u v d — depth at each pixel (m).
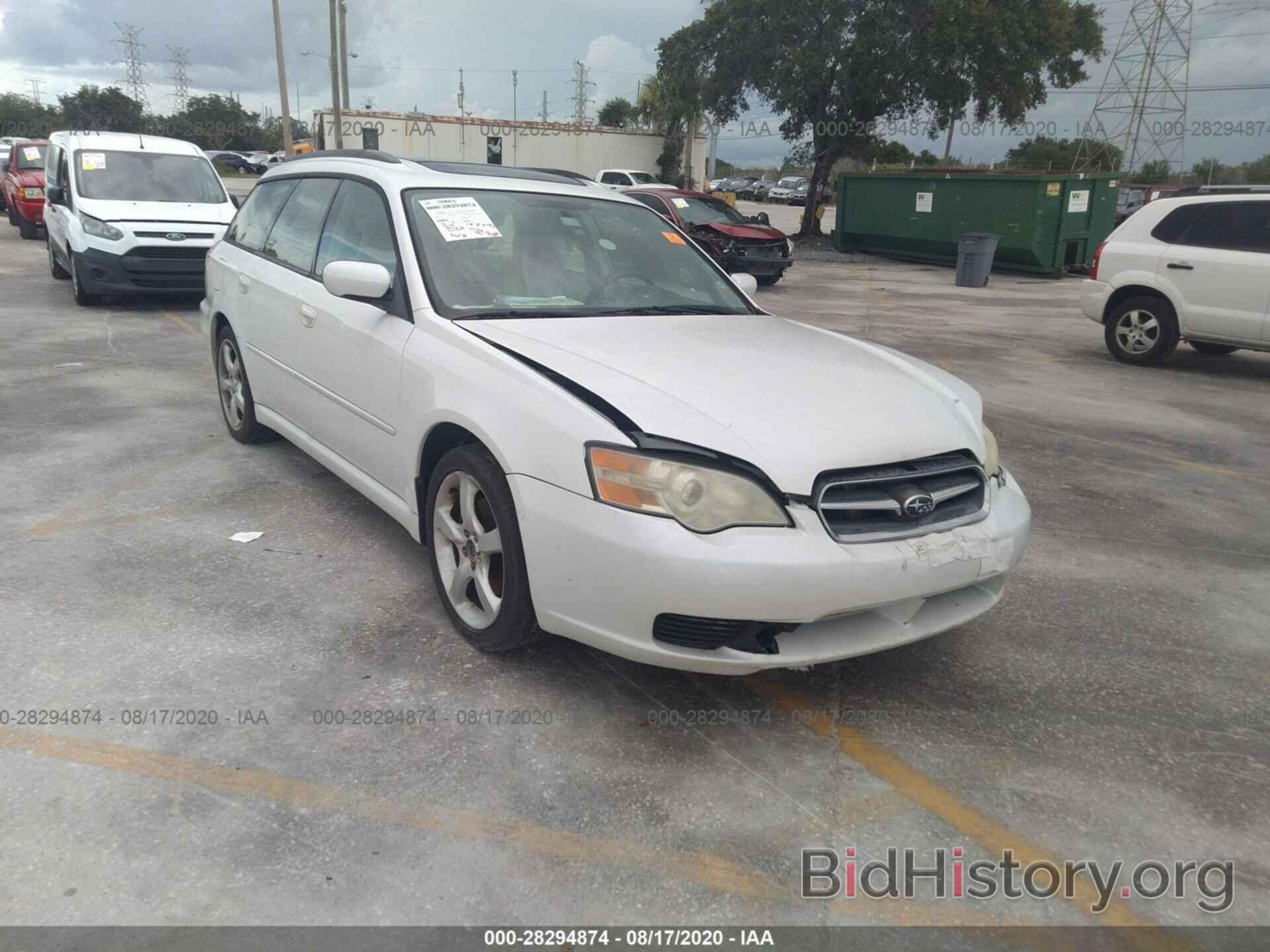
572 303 3.87
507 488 3.09
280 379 4.82
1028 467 6.13
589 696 3.14
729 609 2.67
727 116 28.69
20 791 2.54
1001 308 14.83
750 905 2.29
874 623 2.95
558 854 2.41
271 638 3.44
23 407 6.48
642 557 2.69
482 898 2.26
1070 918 2.29
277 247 5.00
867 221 23.92
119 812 2.48
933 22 25.08
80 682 3.09
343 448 4.23
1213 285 9.30
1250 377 9.51
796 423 2.92
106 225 10.24
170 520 4.54
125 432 5.97
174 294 10.81
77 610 3.59
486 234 3.99
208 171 11.82
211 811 2.50
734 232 16.27
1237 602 4.15
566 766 2.77
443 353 3.42
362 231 4.19
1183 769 2.89
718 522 2.69
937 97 25.86
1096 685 3.38
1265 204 9.13
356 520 4.64
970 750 2.96
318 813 2.52
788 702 3.18
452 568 3.51
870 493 2.86
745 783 2.74
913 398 3.28
